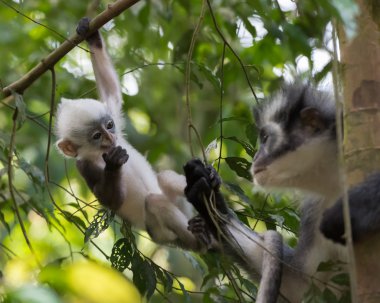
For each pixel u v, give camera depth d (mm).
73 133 11688
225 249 10367
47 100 16141
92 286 5348
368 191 7758
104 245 14836
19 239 14430
